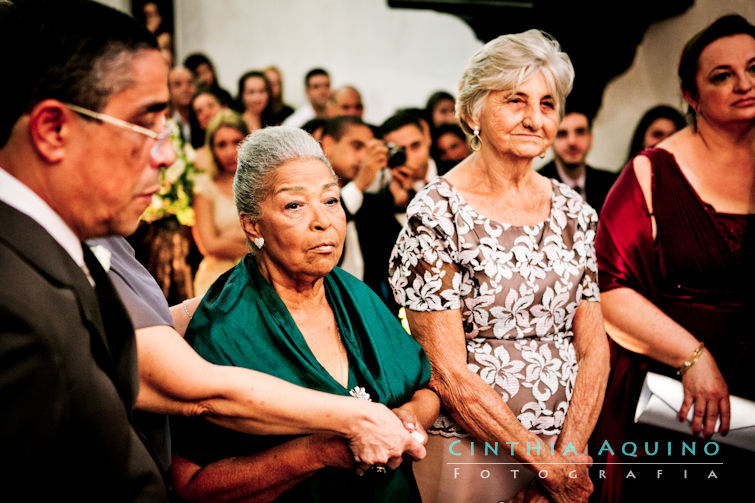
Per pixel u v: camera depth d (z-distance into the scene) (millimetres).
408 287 1716
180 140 3650
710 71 2385
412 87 5684
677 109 3549
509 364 1699
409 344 1576
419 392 1587
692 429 2248
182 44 5645
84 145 949
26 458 843
